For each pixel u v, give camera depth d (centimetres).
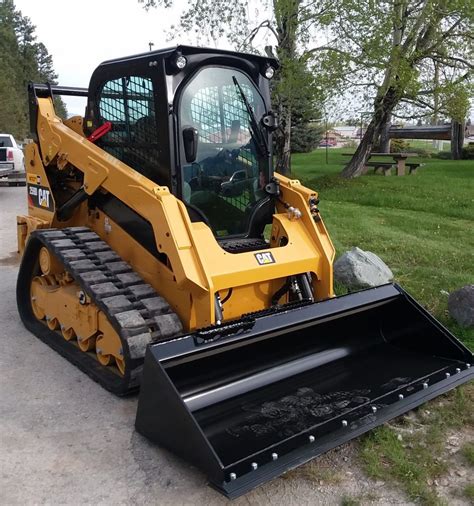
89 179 464
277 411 361
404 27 1322
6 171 1638
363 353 442
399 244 820
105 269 442
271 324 373
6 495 312
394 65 1283
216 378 374
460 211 1057
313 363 419
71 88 561
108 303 402
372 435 363
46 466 337
